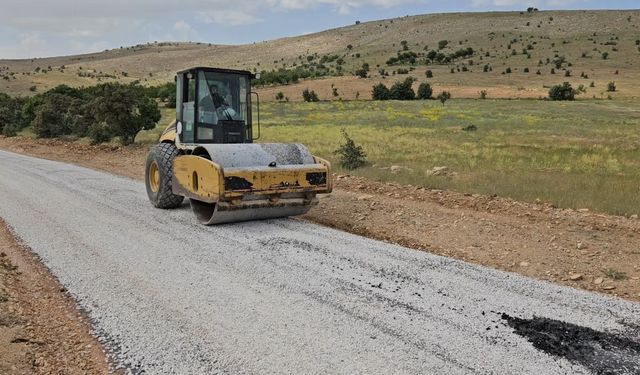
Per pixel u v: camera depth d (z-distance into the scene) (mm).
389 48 195875
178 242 7410
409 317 4816
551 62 138125
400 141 27812
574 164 17453
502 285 5629
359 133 33938
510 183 12609
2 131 36531
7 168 16234
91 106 25859
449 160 18688
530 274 6312
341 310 4977
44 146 25062
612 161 17359
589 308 5047
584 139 29594
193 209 8727
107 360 4180
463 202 10289
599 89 95875
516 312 4930
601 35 179250
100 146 23453
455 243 7641
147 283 5773
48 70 199875
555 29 194500
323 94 95250
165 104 70625
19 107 40062
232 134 9555
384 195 11414
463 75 119500
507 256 6992
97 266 6383
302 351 4215
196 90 9234
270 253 6797
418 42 199250
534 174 14609
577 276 6137
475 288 5535
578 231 8148
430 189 12031
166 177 9508
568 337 4445
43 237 7723
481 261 6828
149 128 25438
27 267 6410
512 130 36562
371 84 105312
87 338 4551
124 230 8141
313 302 5172
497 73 122938
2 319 4820
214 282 5762
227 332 4566
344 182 13234
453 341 4359
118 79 190125
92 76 189375
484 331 4539
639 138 30031
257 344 4344
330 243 7270
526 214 9203
